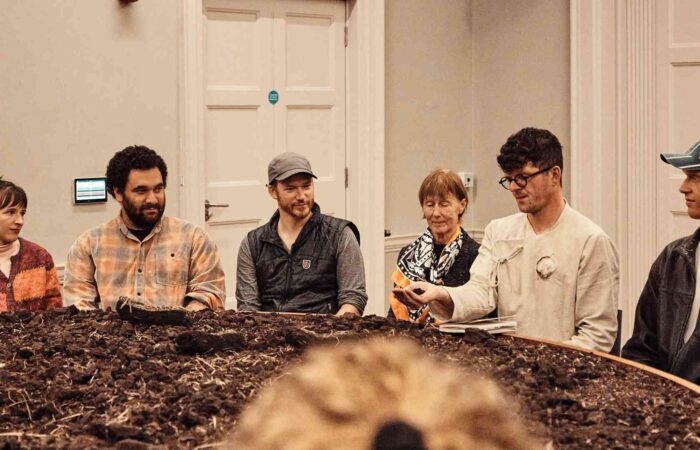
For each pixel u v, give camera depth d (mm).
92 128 4383
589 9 5289
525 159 2562
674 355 2363
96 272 3043
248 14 5102
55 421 1826
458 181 3213
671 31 5070
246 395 1943
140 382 2057
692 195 2463
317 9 5367
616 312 2600
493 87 5922
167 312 2582
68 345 2326
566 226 2613
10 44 4156
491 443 565
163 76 4582
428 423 561
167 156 4625
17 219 3113
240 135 5121
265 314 2795
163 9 4559
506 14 5809
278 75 5246
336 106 5508
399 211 5758
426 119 5824
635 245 5246
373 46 5461
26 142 4215
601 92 5285
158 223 3076
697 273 2396
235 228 5137
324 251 3193
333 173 5531
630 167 5227
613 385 2066
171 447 1643
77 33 4312
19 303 3137
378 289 5609
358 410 564
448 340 2430
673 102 5090
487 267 2691
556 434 1705
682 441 1683
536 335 2625
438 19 5824
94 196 4387
